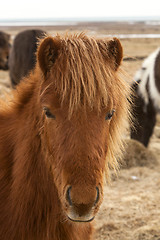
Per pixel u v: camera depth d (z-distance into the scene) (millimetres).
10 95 2652
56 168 1776
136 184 4727
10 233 2043
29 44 6684
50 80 1724
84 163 1640
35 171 2021
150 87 5824
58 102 1680
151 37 36281
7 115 2303
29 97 2160
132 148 5512
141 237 3322
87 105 1662
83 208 1615
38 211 2031
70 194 1634
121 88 1908
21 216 2010
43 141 1921
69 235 2100
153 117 6055
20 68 6871
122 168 5281
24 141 2055
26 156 2029
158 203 4082
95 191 1642
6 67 11922
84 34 1866
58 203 2027
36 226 2047
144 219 3688
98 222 3633
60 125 1687
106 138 1798
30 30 6871
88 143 1655
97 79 1664
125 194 4371
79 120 1660
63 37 1828
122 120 2082
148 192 4426
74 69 1645
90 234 2359
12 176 2098
